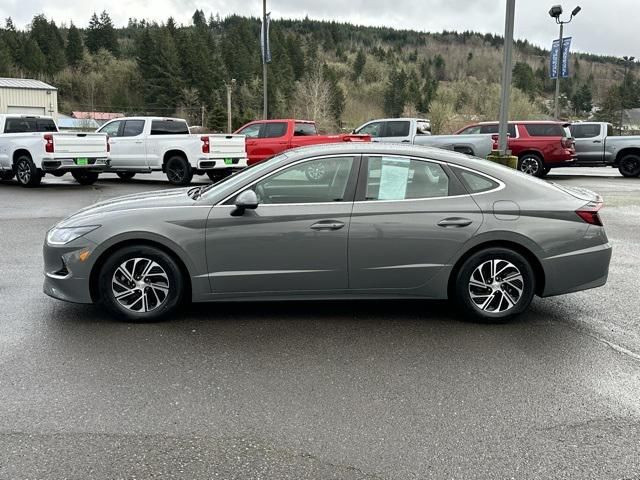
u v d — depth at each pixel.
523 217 4.99
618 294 6.10
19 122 16.92
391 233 4.93
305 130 17.77
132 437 3.23
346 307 5.62
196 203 5.02
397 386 3.89
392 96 87.75
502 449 3.13
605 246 5.11
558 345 4.66
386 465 2.98
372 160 5.06
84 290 4.99
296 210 4.93
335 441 3.21
